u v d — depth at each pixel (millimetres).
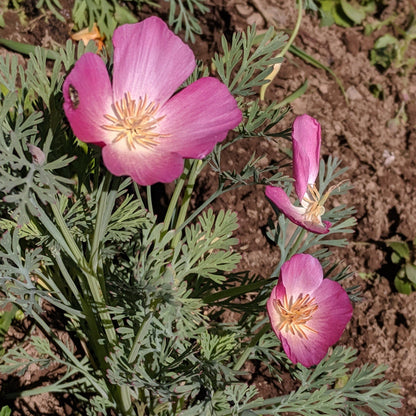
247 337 369
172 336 313
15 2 442
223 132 266
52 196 268
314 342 310
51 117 284
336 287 313
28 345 365
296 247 344
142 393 348
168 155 266
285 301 312
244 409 333
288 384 407
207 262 315
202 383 318
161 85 280
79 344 379
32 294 307
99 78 263
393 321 447
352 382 340
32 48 425
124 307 326
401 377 436
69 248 301
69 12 461
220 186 338
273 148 464
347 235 465
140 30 273
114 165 250
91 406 359
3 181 264
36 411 357
